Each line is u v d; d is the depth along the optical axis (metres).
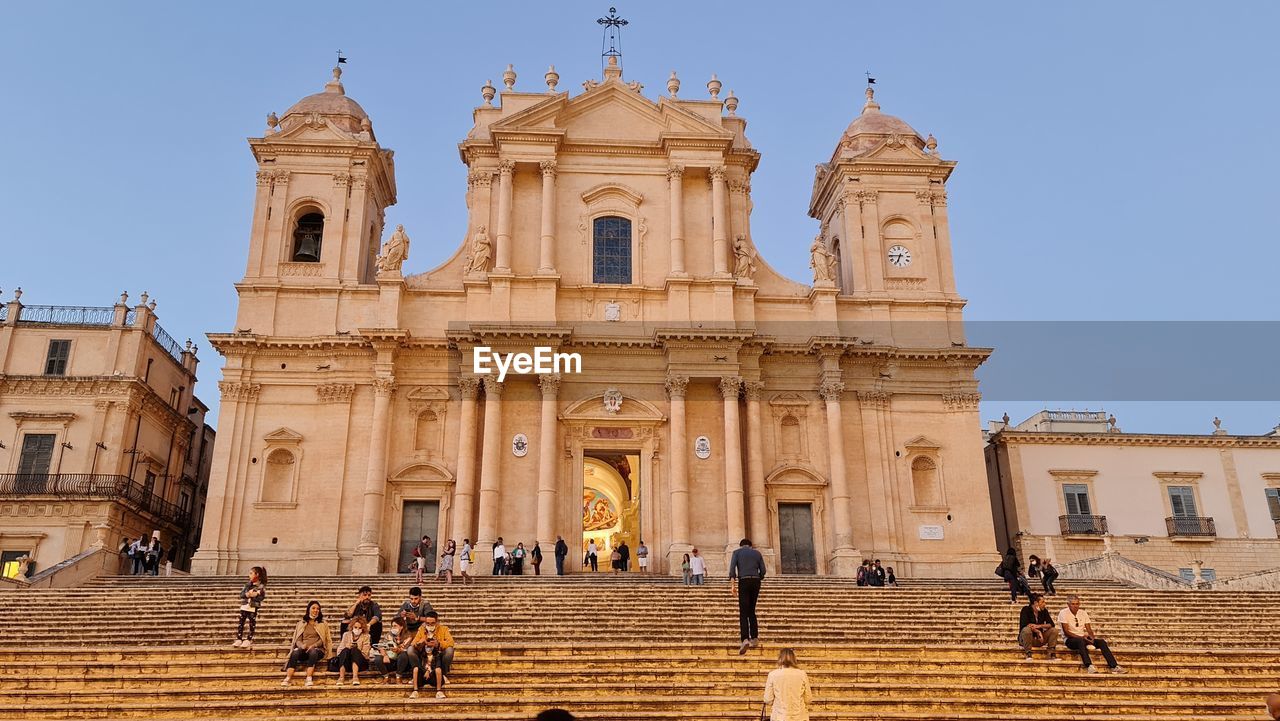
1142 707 15.37
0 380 37.75
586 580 29.34
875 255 38.41
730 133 37.38
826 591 25.02
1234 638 21.02
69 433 37.75
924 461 36.09
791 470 34.97
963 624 21.59
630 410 34.84
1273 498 41.62
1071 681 16.44
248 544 33.00
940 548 34.84
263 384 34.72
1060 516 40.47
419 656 15.55
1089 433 41.44
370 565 32.31
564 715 5.98
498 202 36.84
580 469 34.25
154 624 21.12
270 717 14.48
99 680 15.61
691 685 15.65
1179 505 41.22
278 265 36.12
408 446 34.34
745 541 17.97
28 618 21.69
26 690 15.09
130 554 31.42
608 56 39.34
